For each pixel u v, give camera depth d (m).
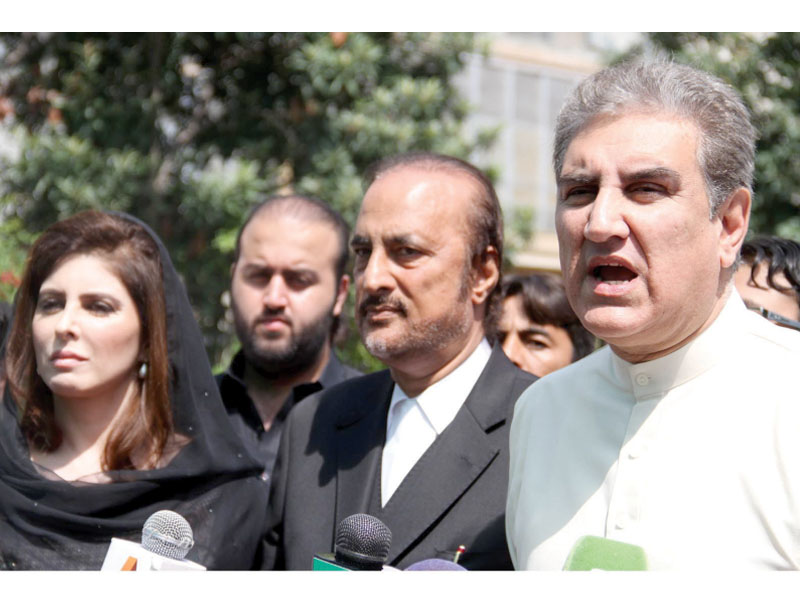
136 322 3.04
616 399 2.17
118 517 2.93
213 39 9.07
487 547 2.68
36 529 2.87
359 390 3.17
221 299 8.48
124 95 8.89
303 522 2.92
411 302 2.86
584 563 1.86
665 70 2.02
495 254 3.06
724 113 1.98
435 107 9.16
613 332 1.93
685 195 1.91
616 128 1.95
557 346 4.22
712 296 1.98
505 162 13.80
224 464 3.07
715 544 1.86
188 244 8.55
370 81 9.05
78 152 8.25
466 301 2.94
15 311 3.12
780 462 1.87
